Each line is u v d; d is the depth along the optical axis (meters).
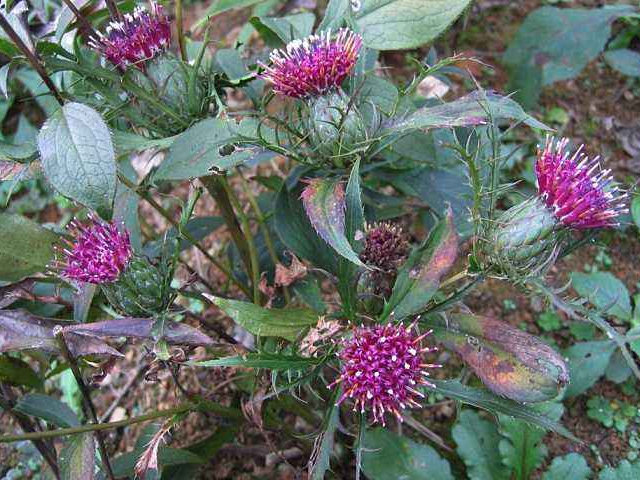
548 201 0.19
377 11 0.23
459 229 0.26
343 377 0.19
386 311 0.20
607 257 0.35
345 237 0.18
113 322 0.20
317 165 0.22
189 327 0.21
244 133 0.21
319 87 0.21
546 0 0.46
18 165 0.23
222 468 0.31
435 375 0.32
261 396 0.23
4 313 0.21
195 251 0.39
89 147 0.18
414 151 0.24
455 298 0.20
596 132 0.40
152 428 0.25
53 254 0.23
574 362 0.29
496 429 0.28
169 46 0.23
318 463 0.19
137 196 0.25
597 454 0.30
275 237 0.32
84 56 0.24
